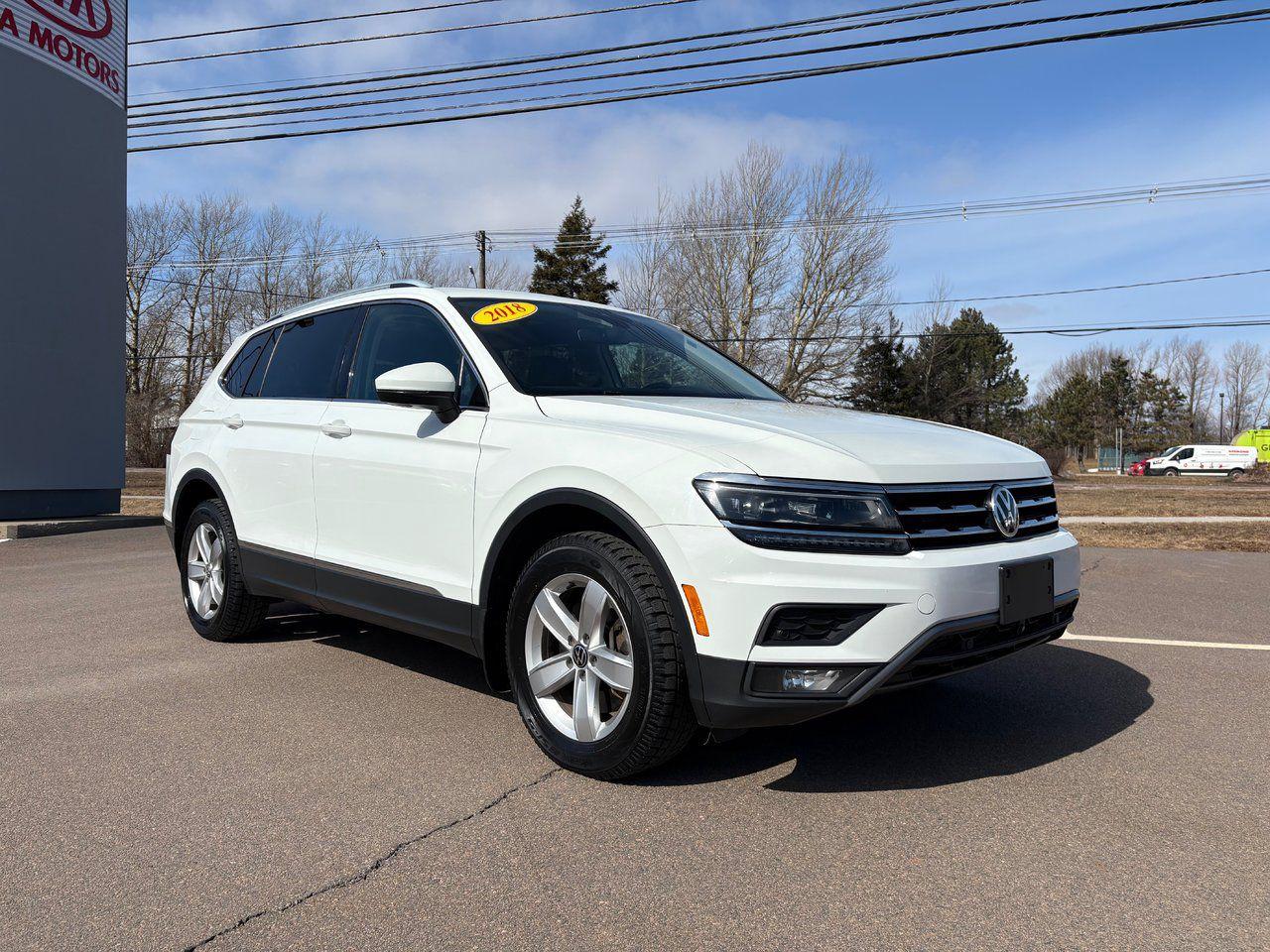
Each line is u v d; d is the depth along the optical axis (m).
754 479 2.71
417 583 3.62
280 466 4.39
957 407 41.38
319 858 2.49
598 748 2.97
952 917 2.19
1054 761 3.23
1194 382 100.12
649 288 41.81
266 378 4.83
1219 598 6.71
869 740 3.45
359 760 3.22
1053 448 48.00
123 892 2.30
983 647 2.88
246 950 2.04
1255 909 2.23
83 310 14.13
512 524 3.23
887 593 2.63
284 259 47.38
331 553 4.06
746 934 2.12
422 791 2.94
